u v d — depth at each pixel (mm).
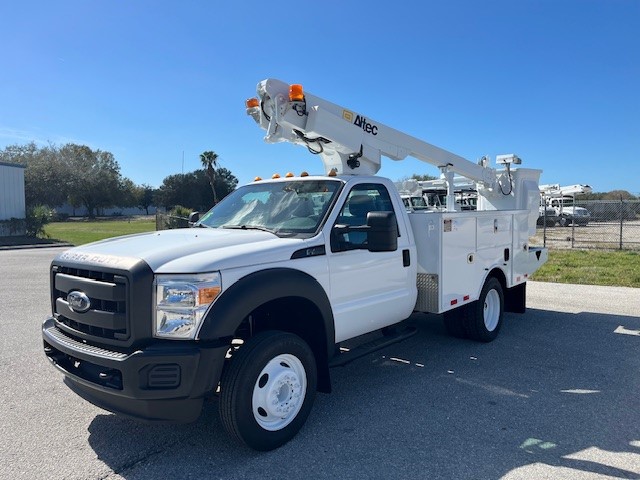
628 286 11406
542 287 11391
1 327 7398
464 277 5984
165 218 24266
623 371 5473
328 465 3496
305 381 3961
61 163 78438
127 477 3355
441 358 5988
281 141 5824
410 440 3861
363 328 4742
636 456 3590
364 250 4719
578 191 34219
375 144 6324
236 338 4250
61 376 5355
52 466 3494
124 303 3367
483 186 8453
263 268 3762
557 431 4000
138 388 3203
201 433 4012
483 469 3416
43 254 19609
